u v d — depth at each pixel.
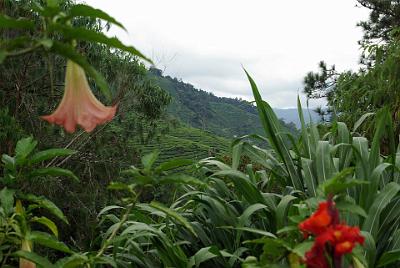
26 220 1.88
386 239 3.11
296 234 1.79
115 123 9.26
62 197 7.97
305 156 3.73
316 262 1.42
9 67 7.55
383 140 5.61
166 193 8.05
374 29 16.97
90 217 7.93
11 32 6.15
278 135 3.64
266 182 4.05
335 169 3.29
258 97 3.65
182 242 3.28
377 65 6.21
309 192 3.35
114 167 9.02
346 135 3.62
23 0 6.86
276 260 1.70
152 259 3.50
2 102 7.65
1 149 6.55
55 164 8.20
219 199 3.42
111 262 2.57
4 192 1.80
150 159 1.83
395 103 5.82
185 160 1.82
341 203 1.73
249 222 3.38
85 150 8.80
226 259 3.25
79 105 1.48
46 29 1.20
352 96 6.45
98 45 8.38
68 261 1.75
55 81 8.20
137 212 3.66
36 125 8.06
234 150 3.77
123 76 8.91
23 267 1.76
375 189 3.06
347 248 1.38
